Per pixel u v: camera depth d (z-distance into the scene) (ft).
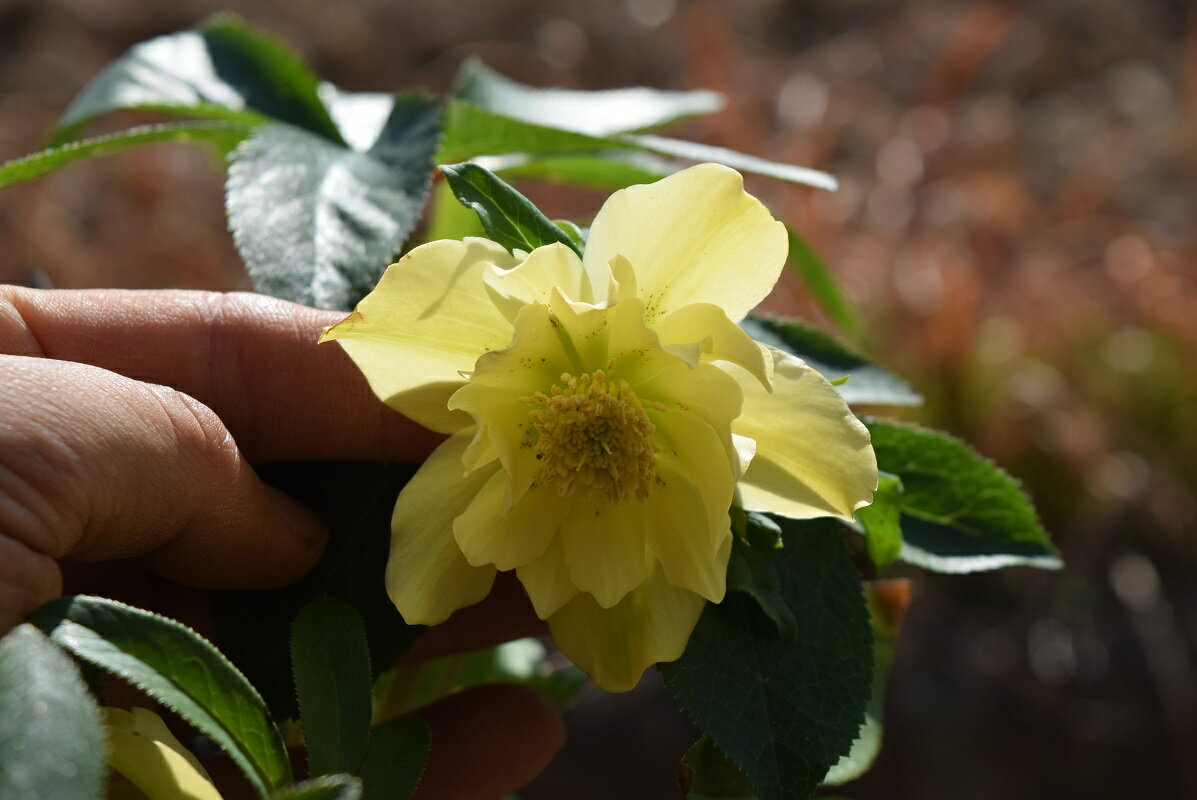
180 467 0.67
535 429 0.68
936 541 0.80
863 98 2.46
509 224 0.68
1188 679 1.65
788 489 0.66
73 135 0.93
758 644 0.69
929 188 2.17
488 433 0.65
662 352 0.66
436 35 2.72
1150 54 2.83
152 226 2.02
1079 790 1.63
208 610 0.79
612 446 0.66
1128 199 2.35
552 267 0.65
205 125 0.83
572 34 2.68
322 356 0.75
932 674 1.65
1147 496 1.84
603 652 0.68
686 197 0.66
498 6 2.83
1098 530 1.82
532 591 0.68
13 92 2.39
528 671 1.02
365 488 0.77
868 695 0.69
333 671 0.67
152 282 1.95
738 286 0.67
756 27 2.81
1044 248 2.07
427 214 1.02
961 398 1.87
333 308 0.73
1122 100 2.68
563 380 0.67
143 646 0.60
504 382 0.67
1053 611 1.74
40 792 0.52
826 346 0.85
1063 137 2.55
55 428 0.63
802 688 0.69
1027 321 1.95
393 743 0.67
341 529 0.76
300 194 0.77
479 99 1.02
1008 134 2.37
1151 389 1.94
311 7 2.71
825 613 0.71
